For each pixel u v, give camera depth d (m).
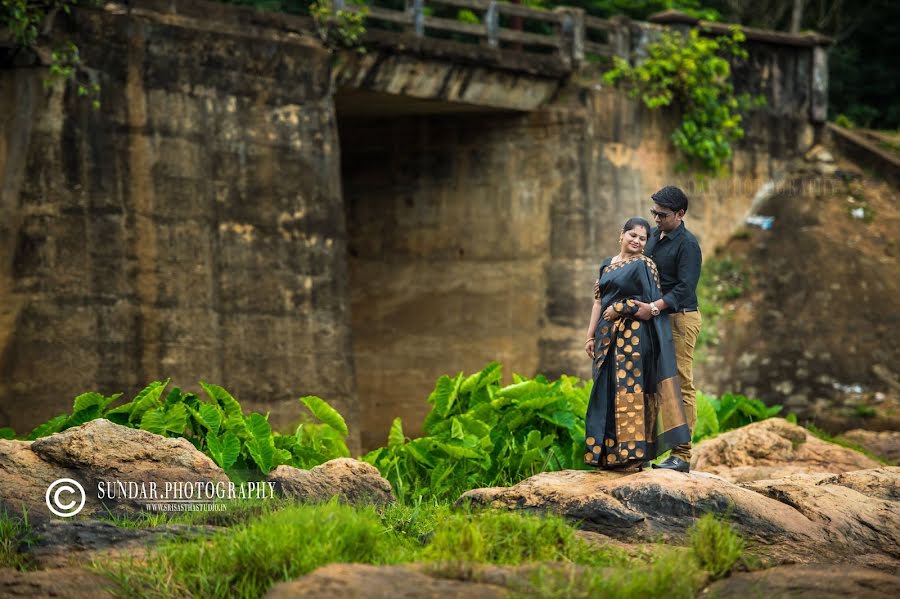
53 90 20.45
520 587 8.88
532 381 16.98
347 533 10.06
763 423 19.72
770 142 35.28
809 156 36.31
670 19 32.16
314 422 23.44
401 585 8.85
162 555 9.91
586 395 17.19
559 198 29.19
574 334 28.97
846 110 46.16
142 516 12.06
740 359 30.73
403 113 29.75
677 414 12.14
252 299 22.91
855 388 29.56
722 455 18.98
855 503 12.38
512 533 10.49
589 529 11.55
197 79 22.33
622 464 12.36
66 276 20.44
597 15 39.53
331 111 24.67
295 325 23.56
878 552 11.66
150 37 21.66
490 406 16.84
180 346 21.64
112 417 14.78
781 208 34.66
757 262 33.22
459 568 9.34
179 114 22.02
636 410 12.19
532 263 29.30
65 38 20.66
